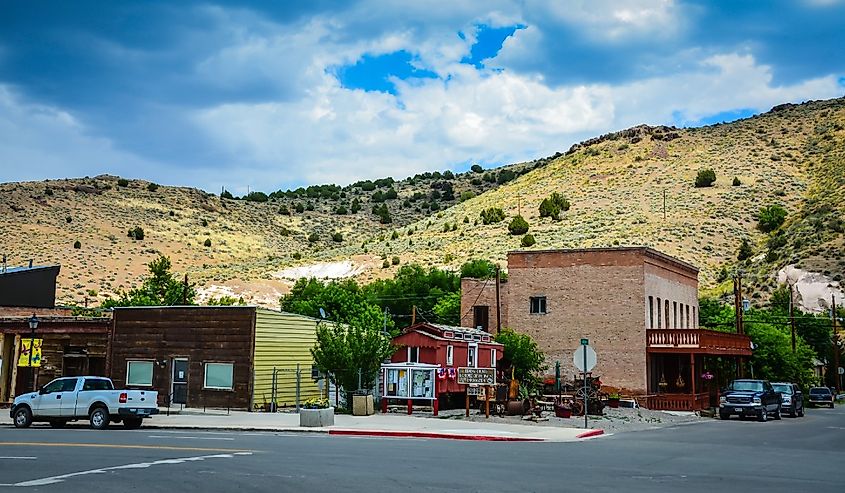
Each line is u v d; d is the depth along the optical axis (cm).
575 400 3450
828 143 13625
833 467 1753
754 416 3884
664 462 1778
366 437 2345
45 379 3662
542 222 11588
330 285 6731
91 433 2370
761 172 12762
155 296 5506
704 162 13762
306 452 1838
